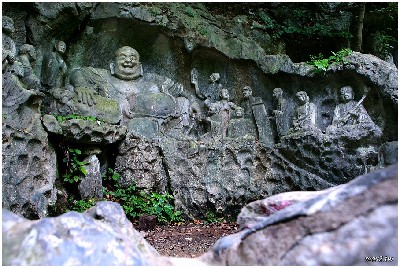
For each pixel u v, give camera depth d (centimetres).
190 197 700
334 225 212
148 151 688
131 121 705
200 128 777
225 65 796
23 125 534
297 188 720
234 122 764
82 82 689
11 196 498
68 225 238
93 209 287
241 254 257
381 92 711
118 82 743
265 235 245
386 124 723
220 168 722
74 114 641
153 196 679
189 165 704
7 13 591
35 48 632
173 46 775
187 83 804
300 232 224
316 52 932
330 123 761
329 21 899
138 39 764
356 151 698
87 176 635
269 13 905
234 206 726
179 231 643
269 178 732
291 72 754
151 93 735
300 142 711
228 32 791
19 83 532
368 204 206
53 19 631
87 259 224
